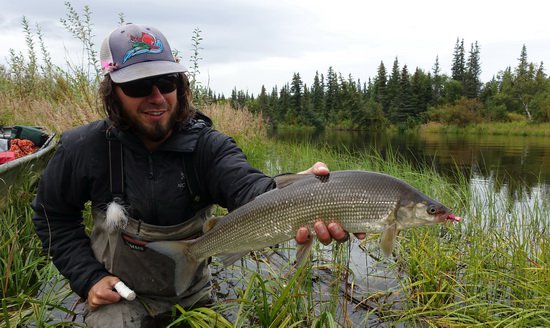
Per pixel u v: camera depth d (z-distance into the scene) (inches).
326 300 46.7
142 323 38.8
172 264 38.7
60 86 135.6
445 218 32.3
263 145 187.9
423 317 44.1
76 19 92.7
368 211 32.3
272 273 47.7
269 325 38.3
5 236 50.4
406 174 101.1
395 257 60.0
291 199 32.9
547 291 43.2
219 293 48.4
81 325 40.1
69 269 38.9
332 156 143.6
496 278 47.9
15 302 42.1
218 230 35.3
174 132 37.5
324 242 32.7
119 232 37.8
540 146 303.3
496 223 74.4
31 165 68.0
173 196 37.3
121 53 35.0
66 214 39.8
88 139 37.4
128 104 34.8
